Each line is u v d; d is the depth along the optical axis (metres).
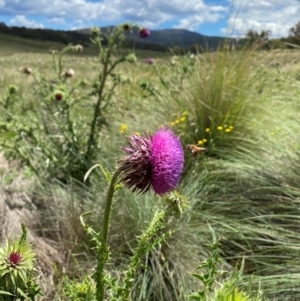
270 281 0.37
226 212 0.49
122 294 0.23
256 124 0.60
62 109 0.56
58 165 0.55
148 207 0.44
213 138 0.59
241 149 0.57
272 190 0.49
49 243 0.45
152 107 0.68
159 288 0.39
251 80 0.66
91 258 0.43
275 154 0.52
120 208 0.46
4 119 0.66
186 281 0.40
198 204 0.49
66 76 0.64
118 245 0.44
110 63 0.56
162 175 0.20
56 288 0.37
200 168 0.54
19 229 0.45
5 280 0.22
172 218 0.43
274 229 0.44
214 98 0.62
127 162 0.20
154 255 0.41
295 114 0.59
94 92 0.58
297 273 0.38
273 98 0.66
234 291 0.19
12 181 0.56
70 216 0.46
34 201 0.51
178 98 0.66
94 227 0.45
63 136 0.56
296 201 0.44
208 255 0.43
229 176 0.52
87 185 0.54
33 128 0.57
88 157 0.55
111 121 0.64
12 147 0.55
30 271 0.23
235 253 0.44
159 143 0.21
